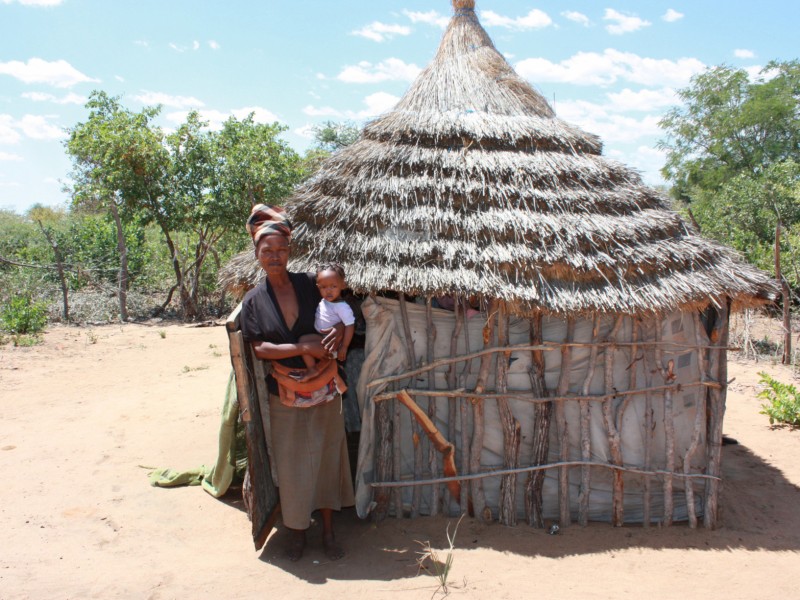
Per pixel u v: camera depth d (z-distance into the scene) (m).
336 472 4.16
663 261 4.58
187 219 13.93
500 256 4.41
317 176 5.27
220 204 13.69
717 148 25.27
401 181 4.82
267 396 4.08
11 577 3.79
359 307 4.95
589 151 5.48
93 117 14.03
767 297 4.86
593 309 4.33
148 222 14.28
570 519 4.65
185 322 13.79
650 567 4.05
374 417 4.55
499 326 4.52
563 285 4.43
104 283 14.63
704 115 26.22
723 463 6.00
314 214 4.84
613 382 4.63
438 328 4.60
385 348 4.52
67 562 4.00
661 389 4.63
